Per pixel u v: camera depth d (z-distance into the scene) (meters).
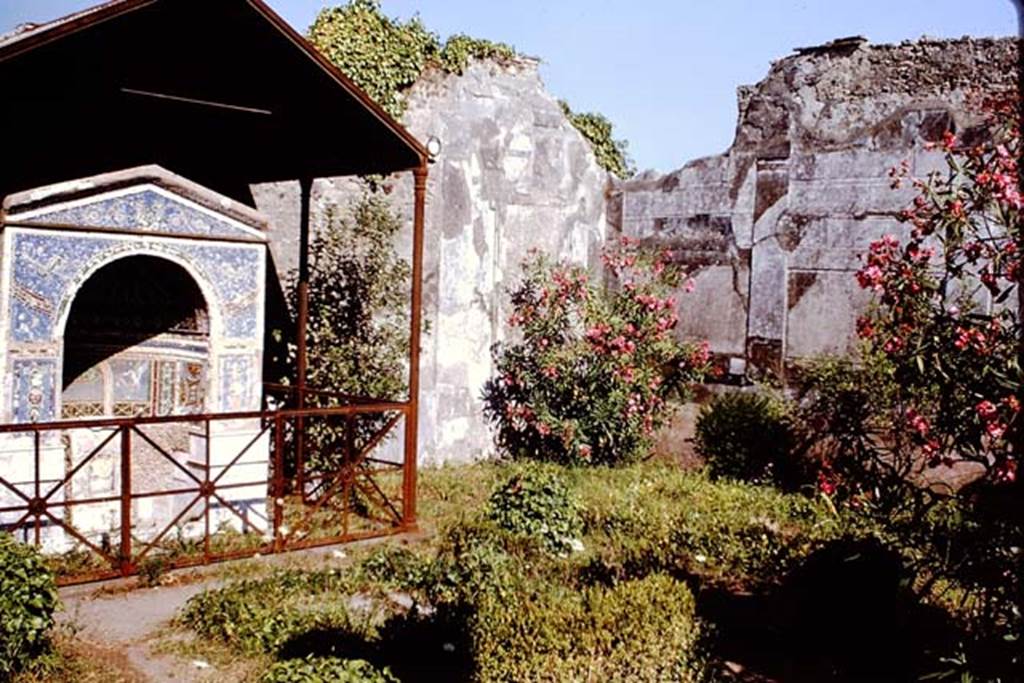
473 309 14.02
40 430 7.77
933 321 6.08
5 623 6.14
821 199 13.20
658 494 11.88
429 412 13.48
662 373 14.25
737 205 14.02
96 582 8.09
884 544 7.71
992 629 5.29
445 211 13.59
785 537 9.80
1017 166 5.78
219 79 8.84
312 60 8.75
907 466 6.65
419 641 6.76
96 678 6.33
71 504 7.99
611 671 5.84
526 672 5.65
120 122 9.88
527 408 14.15
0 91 8.05
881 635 7.28
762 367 13.65
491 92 14.15
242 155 11.13
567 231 15.08
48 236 8.43
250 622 7.13
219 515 9.67
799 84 13.47
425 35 13.47
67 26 7.53
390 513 10.52
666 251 14.74
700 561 9.18
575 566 8.82
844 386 11.75
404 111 13.25
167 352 10.03
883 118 12.72
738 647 7.30
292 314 12.13
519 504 9.56
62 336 8.56
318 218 12.56
